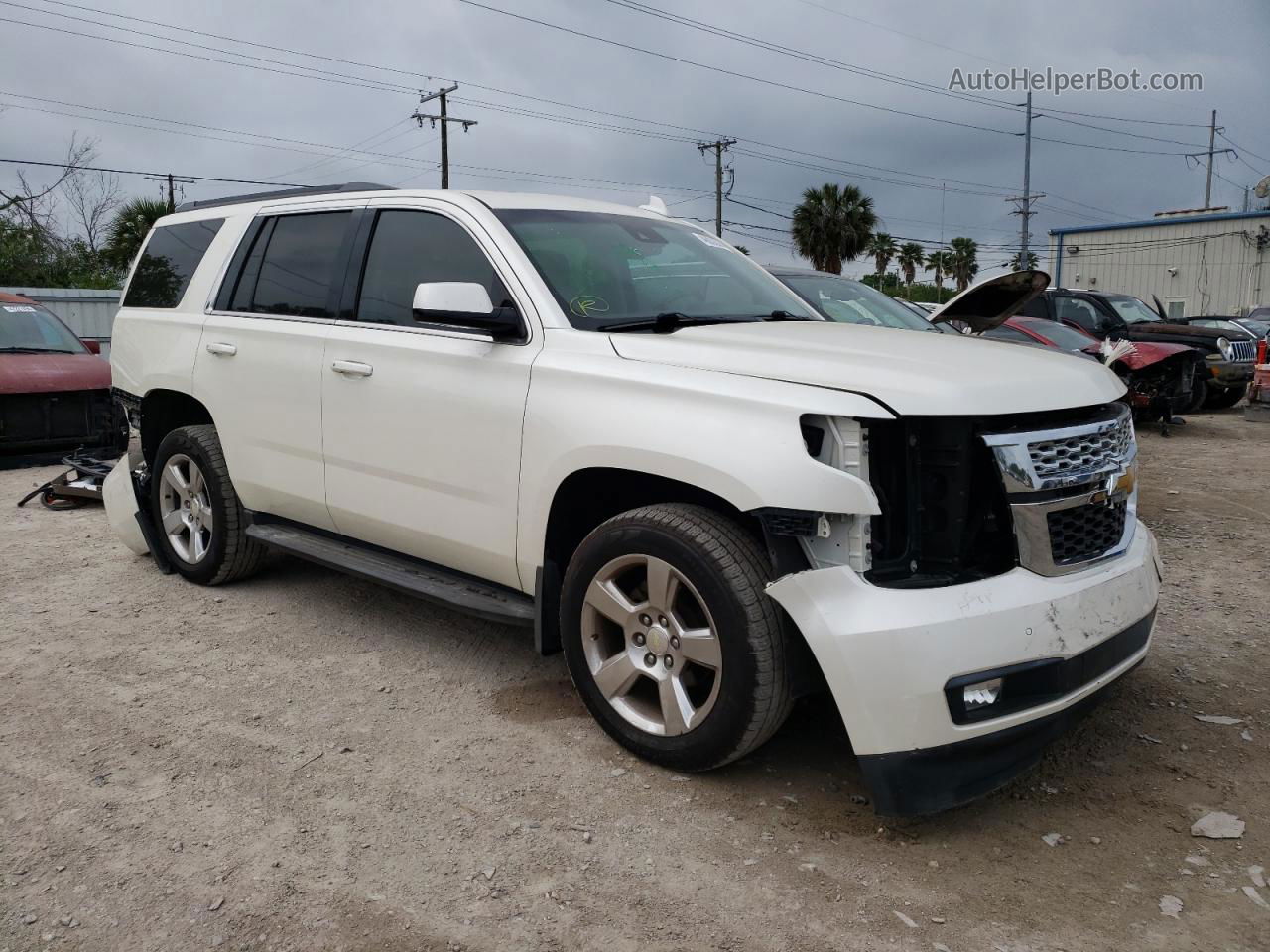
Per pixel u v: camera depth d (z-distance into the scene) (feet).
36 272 116.16
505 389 11.56
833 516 9.16
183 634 14.90
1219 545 20.88
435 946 7.87
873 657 8.67
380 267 13.64
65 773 10.61
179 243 17.57
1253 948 7.86
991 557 9.73
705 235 15.20
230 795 10.14
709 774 10.59
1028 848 9.30
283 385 14.43
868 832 9.52
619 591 10.75
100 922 8.14
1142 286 146.51
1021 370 10.03
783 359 9.97
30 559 19.19
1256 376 45.57
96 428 30.78
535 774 10.58
